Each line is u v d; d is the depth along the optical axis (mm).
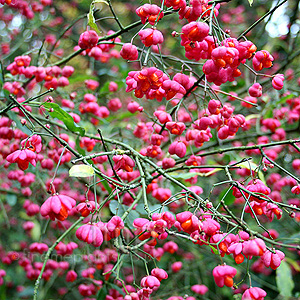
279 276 2373
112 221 1478
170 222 1412
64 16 4500
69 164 2723
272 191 2900
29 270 2629
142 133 2559
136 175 2314
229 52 1411
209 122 1720
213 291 3322
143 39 1562
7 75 2682
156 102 3588
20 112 2248
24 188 2834
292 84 3393
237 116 1785
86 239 1398
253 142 3172
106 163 2814
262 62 1675
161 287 2984
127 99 3711
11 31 4008
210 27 1459
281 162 3221
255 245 1306
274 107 2881
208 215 1475
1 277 3086
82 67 4262
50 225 3109
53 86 2521
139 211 2070
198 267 3316
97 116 2768
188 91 1799
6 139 2459
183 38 1502
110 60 3617
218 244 1367
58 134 2355
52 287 3518
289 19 3717
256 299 1313
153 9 1562
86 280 2465
